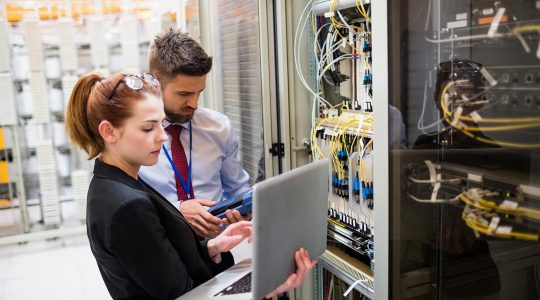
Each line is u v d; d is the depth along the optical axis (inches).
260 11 86.7
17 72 152.2
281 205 44.1
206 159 77.2
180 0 122.1
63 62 154.4
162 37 67.0
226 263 62.6
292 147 89.7
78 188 162.6
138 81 46.8
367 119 72.7
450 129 55.9
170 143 74.7
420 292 58.0
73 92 47.9
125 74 47.6
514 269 55.8
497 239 56.5
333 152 78.9
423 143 55.3
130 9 157.4
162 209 49.1
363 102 77.2
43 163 156.0
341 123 77.2
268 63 88.4
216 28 118.2
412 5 52.5
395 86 53.0
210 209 64.6
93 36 155.9
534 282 54.5
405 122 54.1
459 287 59.1
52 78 156.0
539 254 53.1
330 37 80.7
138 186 48.9
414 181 55.6
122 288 47.7
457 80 55.3
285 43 86.2
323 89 87.1
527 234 53.9
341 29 80.0
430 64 54.1
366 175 71.7
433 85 54.4
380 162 55.2
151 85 47.8
